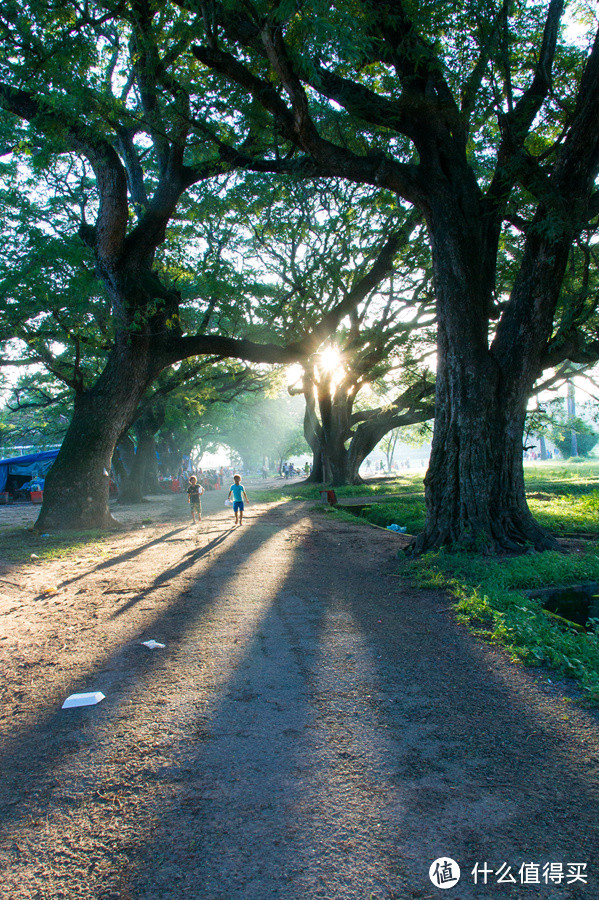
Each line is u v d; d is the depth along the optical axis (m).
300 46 7.76
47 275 14.26
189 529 15.48
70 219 19.23
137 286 15.16
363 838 2.37
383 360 25.92
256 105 10.20
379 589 7.14
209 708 3.81
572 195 8.63
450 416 9.25
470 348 9.03
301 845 2.35
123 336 15.54
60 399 27.95
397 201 16.44
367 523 14.70
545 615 5.40
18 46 10.11
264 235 19.66
